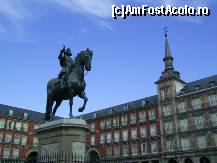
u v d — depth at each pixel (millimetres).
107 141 65000
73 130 12539
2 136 65312
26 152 68188
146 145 57625
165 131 54562
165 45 61375
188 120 52062
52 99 14250
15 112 70750
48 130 13141
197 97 52094
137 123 60594
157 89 58000
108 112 68188
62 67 13836
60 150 12219
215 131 48250
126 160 59688
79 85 13188
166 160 52906
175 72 58500
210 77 55844
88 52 13430
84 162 12344
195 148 49750
